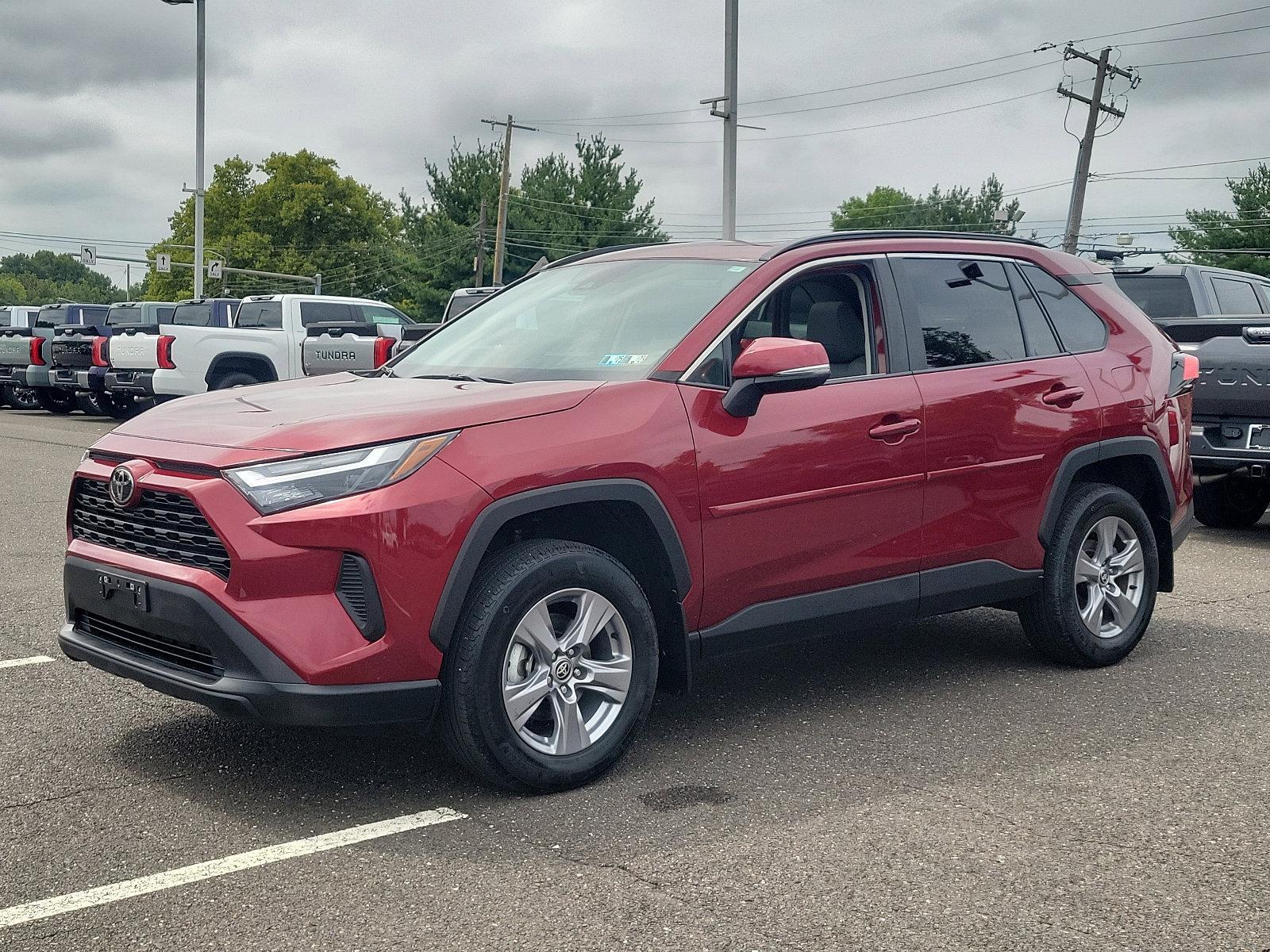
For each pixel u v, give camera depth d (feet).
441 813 12.19
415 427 11.98
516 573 12.25
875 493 14.88
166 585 11.89
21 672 17.42
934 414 15.43
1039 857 11.15
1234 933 9.71
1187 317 35.91
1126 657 18.35
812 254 15.21
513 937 9.64
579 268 17.03
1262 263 223.92
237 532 11.41
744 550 13.83
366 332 51.29
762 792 12.79
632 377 13.65
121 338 58.70
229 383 57.88
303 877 10.74
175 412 13.88
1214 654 18.60
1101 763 13.69
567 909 10.11
